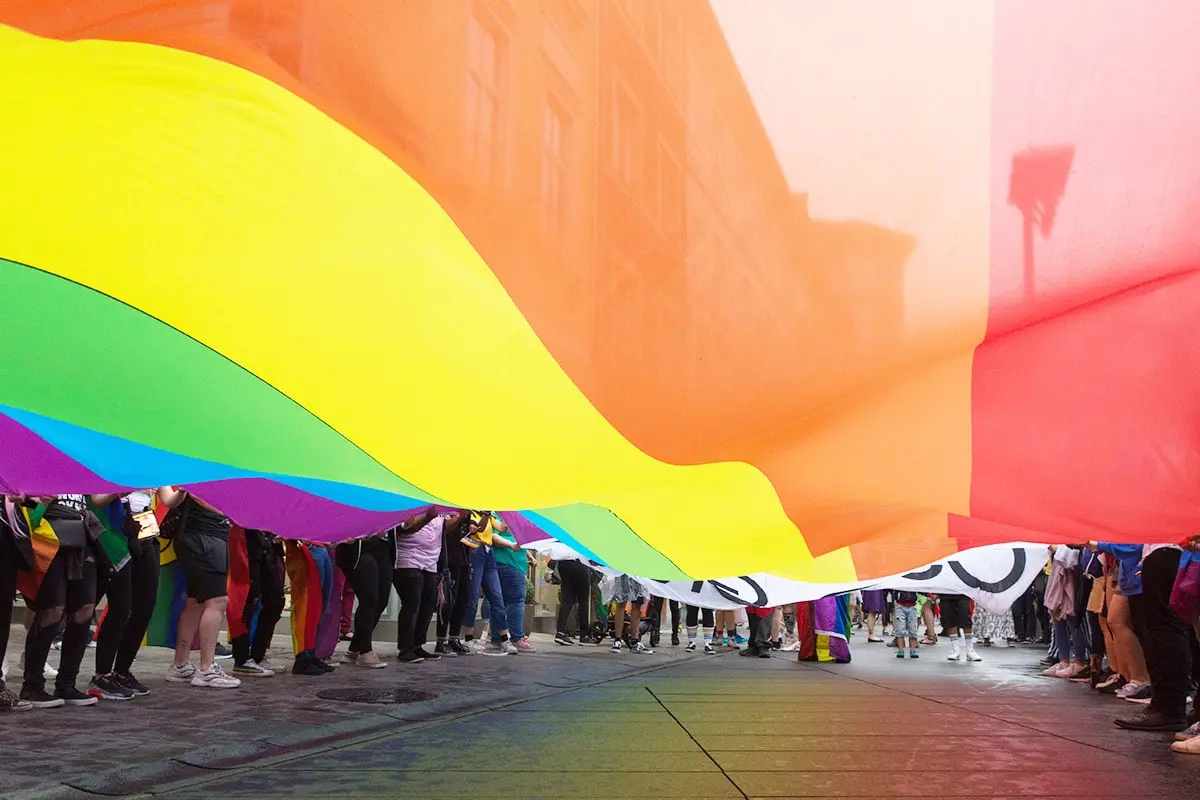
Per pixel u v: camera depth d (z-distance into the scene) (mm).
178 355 2605
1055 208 2244
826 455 2660
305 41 1988
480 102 2166
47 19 1830
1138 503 2580
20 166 2139
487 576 11758
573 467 2848
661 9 2260
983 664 11961
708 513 3352
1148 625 6273
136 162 2119
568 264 2256
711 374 2344
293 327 2455
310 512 5566
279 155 2113
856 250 2293
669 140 2268
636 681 9156
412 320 2383
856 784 4449
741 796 4188
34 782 3963
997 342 2375
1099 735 5984
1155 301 2359
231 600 8109
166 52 1929
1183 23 2178
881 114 2260
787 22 2256
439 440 2777
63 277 2398
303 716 6008
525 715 6613
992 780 4562
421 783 4355
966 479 2637
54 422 3713
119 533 6395
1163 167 2207
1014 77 2236
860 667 11352
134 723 5473
